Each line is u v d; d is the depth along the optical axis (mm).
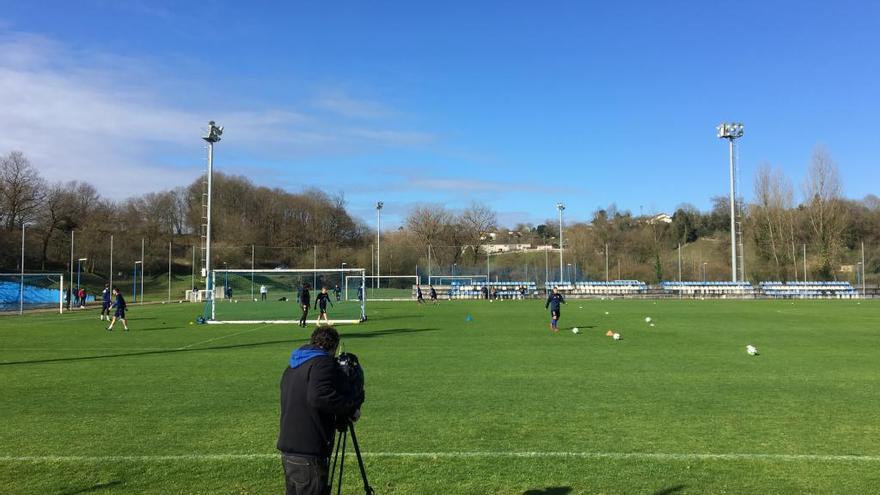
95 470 6750
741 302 52156
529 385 11906
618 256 86062
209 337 22562
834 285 61906
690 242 109250
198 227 99688
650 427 8555
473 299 60438
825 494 5957
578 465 6852
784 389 11461
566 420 8977
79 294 51031
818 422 8844
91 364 15289
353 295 66375
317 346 4566
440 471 6656
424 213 104188
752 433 8227
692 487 6156
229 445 7688
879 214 84500
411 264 82812
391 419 9047
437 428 8508
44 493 6094
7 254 72938
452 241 103250
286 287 71875
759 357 16109
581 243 90438
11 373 13781
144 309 44500
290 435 4379
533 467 6781
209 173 45875
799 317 32281
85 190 92000
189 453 7359
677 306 45406
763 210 75188
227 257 83000
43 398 10781
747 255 77188
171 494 6035
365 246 97188
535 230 158000
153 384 12211
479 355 16656
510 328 25828
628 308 42656
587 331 24188
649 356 16359
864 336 21844
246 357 16609
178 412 9602
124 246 79250
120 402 10406
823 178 71000
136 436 8148
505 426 8617
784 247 73000
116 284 73250
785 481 6328
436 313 37312
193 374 13531
